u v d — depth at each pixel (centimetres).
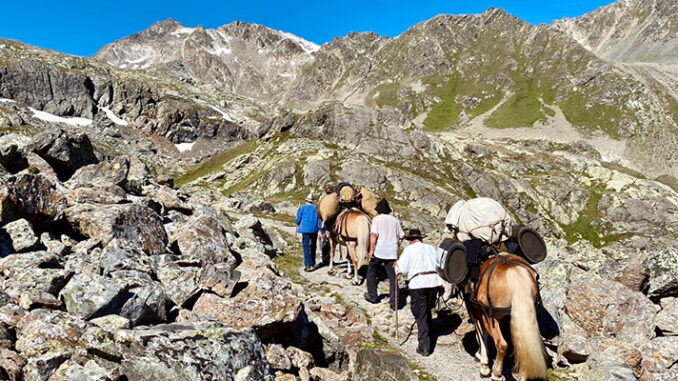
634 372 745
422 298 901
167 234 1151
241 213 3316
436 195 8088
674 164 19100
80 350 554
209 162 12131
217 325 659
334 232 1426
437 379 796
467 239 829
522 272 703
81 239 999
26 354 534
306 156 9000
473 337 938
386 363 780
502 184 9794
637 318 885
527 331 646
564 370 811
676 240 9169
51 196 959
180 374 540
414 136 10212
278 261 1758
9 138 1572
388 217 1168
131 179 1733
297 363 784
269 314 782
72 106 19312
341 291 1320
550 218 9962
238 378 576
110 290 652
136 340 559
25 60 18875
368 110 10425
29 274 666
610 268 1098
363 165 8381
